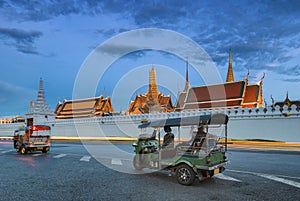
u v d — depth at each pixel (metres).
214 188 6.99
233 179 8.11
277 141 23.67
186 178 7.39
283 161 12.10
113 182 7.81
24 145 16.50
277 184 7.42
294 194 6.34
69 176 8.77
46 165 11.35
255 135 24.92
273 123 24.19
